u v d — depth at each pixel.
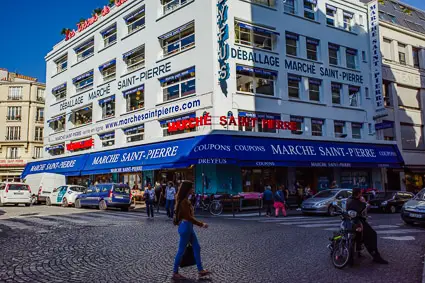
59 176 28.38
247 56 23.17
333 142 25.23
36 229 12.08
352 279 6.09
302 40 26.34
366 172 28.12
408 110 32.75
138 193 25.19
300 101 25.34
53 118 37.97
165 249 8.58
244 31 23.61
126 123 28.20
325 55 27.44
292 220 15.44
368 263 7.27
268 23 24.59
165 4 26.64
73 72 35.62
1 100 53.09
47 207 23.86
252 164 20.41
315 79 26.66
